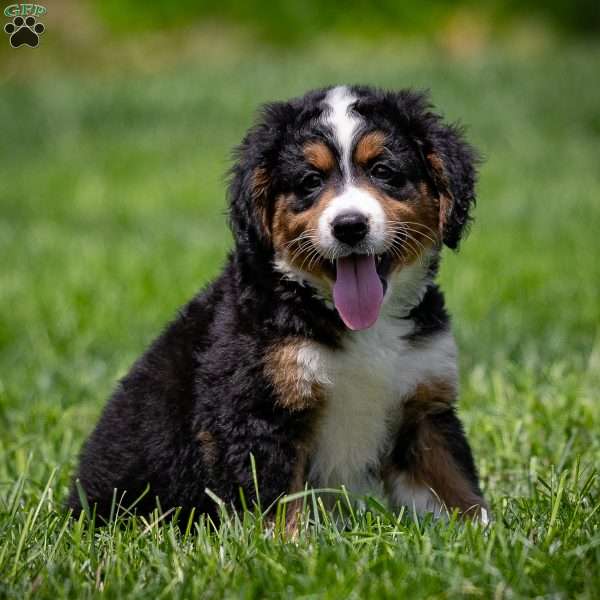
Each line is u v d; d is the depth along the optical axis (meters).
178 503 5.86
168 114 26.80
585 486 5.54
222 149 22.98
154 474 5.89
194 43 41.19
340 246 5.63
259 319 5.63
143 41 40.84
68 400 8.29
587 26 41.97
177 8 42.81
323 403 5.67
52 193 19.17
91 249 14.21
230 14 43.03
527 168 19.52
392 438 6.00
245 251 5.89
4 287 12.35
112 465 6.01
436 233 6.02
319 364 5.59
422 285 5.93
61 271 13.11
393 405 5.89
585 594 4.36
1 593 4.64
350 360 5.67
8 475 6.86
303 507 5.48
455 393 5.95
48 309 11.36
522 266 12.44
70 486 6.20
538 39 40.84
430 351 5.87
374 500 5.34
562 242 13.79
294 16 42.84
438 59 33.38
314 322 5.65
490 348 9.20
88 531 5.33
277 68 32.47
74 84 31.47
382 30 42.50
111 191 19.16
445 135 5.98
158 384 5.97
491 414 7.32
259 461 5.55
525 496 5.90
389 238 5.72
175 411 5.84
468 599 4.38
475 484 5.95
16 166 22.02
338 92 6.08
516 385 8.04
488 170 19.27
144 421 5.96
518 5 42.78
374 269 5.77
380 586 4.41
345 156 5.83
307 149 5.86
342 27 42.69
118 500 5.98
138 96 28.75
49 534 5.35
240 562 4.75
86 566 4.93
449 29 42.22
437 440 5.95
